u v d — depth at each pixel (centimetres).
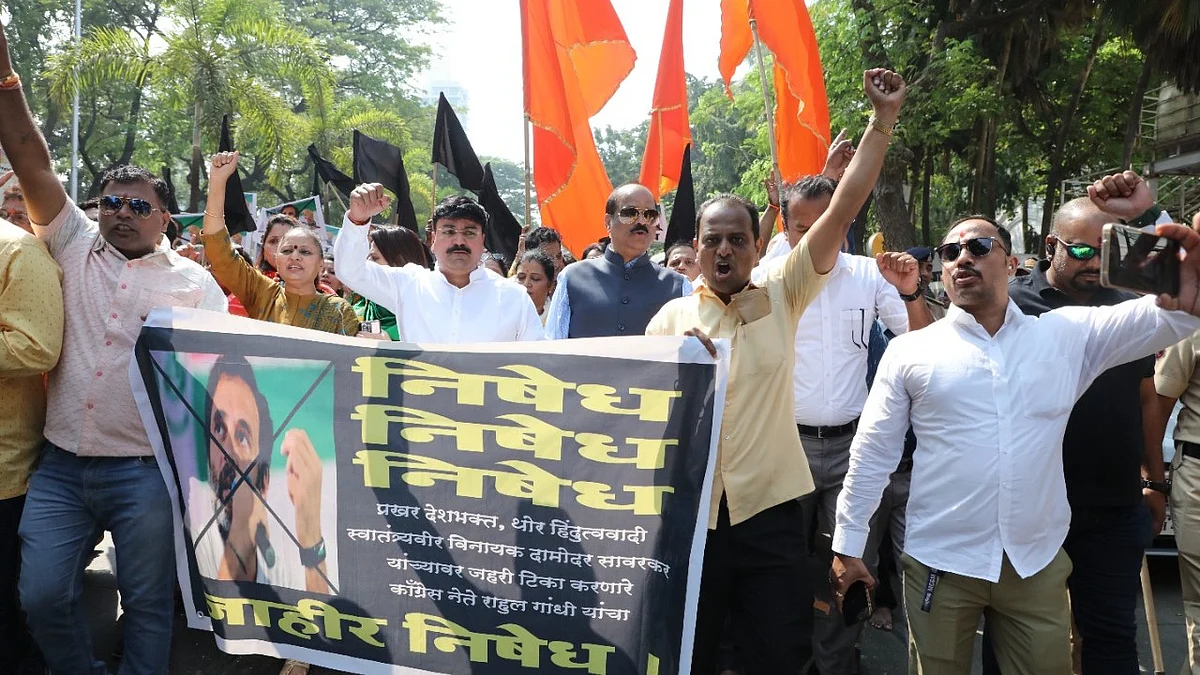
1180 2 1602
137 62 2086
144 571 350
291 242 463
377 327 518
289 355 357
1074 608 352
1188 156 2192
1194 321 276
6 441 352
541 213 704
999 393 295
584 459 335
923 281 525
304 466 357
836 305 420
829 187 434
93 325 351
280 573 360
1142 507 349
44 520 344
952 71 1641
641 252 475
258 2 2419
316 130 2597
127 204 350
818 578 421
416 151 3744
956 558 299
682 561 321
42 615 339
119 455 350
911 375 307
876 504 320
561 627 337
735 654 414
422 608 349
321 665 359
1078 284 356
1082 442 342
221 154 441
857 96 1752
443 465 348
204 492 361
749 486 319
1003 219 3219
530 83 682
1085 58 2011
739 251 323
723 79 698
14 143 338
